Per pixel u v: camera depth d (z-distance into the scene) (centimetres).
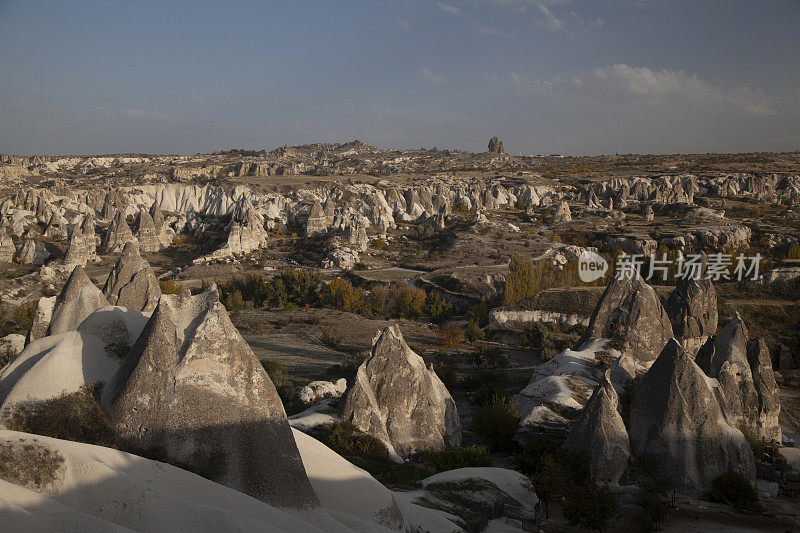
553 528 2898
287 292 10162
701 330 5812
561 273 9850
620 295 5041
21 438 1941
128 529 1734
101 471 1908
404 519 2541
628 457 3328
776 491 3406
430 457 3606
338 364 6031
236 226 13412
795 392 5744
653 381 3456
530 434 3838
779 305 8138
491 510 2944
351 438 3597
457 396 5400
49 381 2294
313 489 2395
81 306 3647
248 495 2164
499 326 8200
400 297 9525
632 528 2956
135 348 2336
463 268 11212
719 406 3419
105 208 14600
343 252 12594
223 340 2339
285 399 4641
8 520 1609
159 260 13038
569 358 4644
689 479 3259
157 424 2225
